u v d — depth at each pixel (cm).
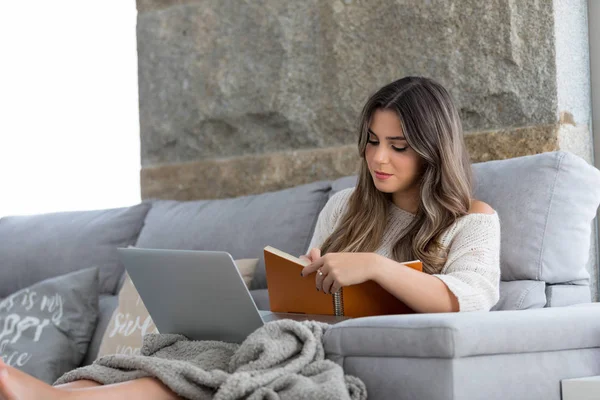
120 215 281
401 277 159
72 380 146
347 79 269
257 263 237
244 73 293
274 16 285
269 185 288
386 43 260
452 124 189
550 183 194
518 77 236
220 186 300
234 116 296
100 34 346
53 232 286
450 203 184
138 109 323
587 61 243
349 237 199
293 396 128
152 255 156
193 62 306
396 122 184
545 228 191
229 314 152
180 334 165
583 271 196
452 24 247
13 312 252
